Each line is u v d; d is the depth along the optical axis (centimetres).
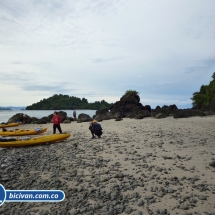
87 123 3434
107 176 829
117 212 564
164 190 680
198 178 775
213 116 3562
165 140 1571
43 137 1673
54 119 1942
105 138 1766
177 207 580
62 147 1462
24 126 3478
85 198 651
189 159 1027
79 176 837
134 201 621
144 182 756
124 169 906
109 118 4147
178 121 3080
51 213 580
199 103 6419
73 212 569
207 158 1036
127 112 4881
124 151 1248
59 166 984
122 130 2291
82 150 1312
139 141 1563
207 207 574
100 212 569
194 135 1769
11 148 1541
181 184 724
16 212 598
